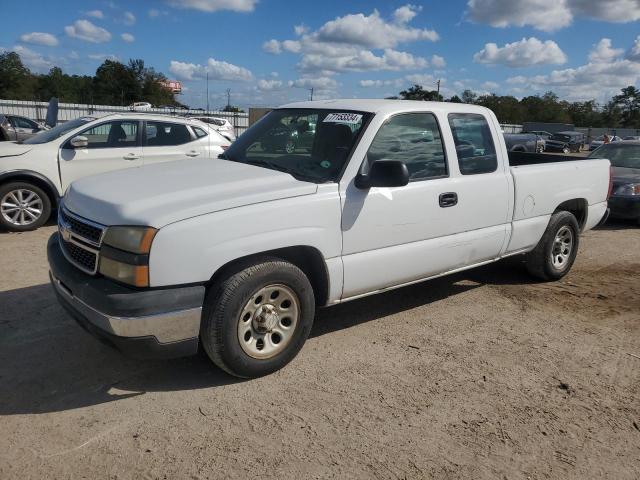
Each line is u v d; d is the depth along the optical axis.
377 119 4.17
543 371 4.03
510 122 106.06
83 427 3.15
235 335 3.50
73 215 3.64
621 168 10.66
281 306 3.76
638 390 3.80
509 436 3.20
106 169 8.38
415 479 2.81
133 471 2.79
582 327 4.89
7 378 3.68
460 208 4.67
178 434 3.11
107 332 3.20
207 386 3.64
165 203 3.39
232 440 3.06
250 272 3.49
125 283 3.24
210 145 9.35
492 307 5.31
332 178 3.96
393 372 3.92
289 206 3.64
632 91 114.06
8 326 4.47
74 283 3.42
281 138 4.56
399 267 4.33
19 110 35.09
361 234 4.04
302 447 3.02
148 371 3.82
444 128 4.61
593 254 7.71
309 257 3.96
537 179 5.40
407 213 4.28
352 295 4.16
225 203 3.44
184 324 3.30
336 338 4.48
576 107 119.81
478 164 4.88
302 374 3.85
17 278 5.65
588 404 3.59
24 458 2.86
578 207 6.16
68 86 82.44
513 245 5.33
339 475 2.81
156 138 8.91
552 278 6.03
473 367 4.05
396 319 4.93
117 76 81.19
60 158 8.02
